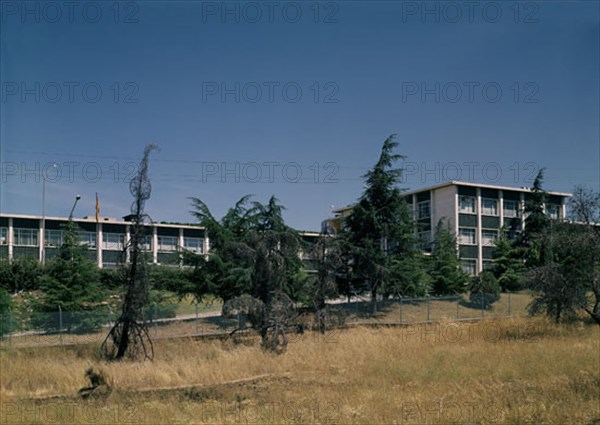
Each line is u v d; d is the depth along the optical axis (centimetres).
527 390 1784
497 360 2314
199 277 3956
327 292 3612
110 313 3572
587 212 4006
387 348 2816
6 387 2109
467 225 7069
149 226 3055
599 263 3809
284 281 3528
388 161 4819
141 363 2495
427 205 7381
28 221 7169
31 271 5575
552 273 3712
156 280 4141
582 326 3766
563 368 2139
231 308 3058
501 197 7294
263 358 2506
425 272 5069
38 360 2627
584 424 1424
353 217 4734
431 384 1941
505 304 4975
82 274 4403
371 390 1855
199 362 2450
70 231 4553
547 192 6356
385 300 4528
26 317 3838
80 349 3028
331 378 2148
